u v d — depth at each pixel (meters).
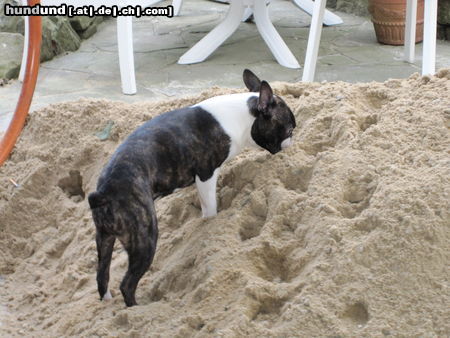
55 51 12.93
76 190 7.50
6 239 6.97
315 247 5.03
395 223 4.81
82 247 6.39
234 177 6.18
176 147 5.34
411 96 6.46
